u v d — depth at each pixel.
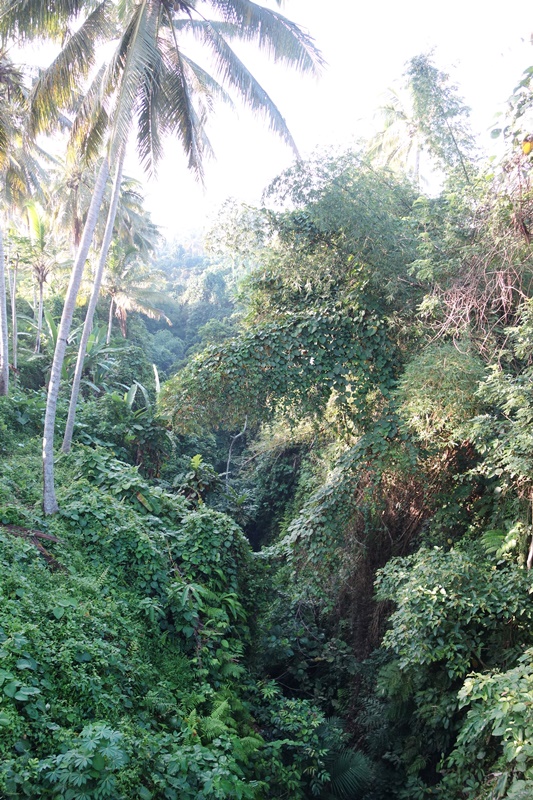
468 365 7.36
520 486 6.89
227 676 6.91
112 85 9.78
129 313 37.09
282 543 10.20
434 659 6.27
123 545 7.38
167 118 11.25
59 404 14.89
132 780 4.02
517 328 6.23
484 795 4.96
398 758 7.47
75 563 6.74
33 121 10.09
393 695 7.71
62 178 24.45
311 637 10.67
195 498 12.72
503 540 7.09
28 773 3.56
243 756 5.54
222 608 7.94
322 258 10.41
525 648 6.04
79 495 8.24
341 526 9.62
